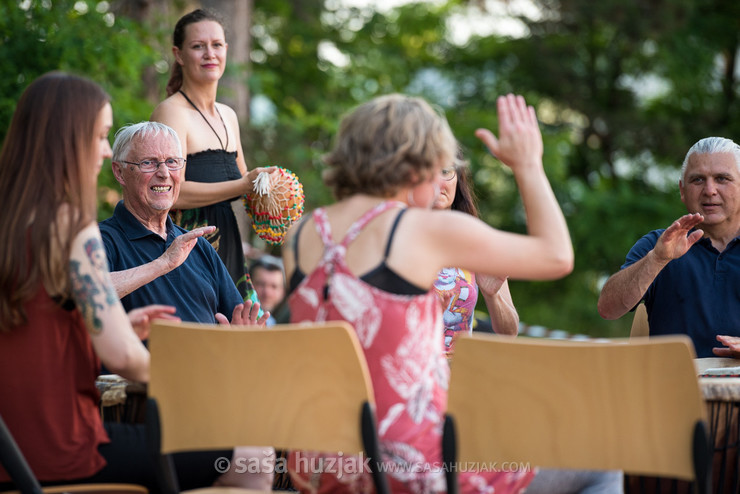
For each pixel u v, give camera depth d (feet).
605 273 71.00
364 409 8.11
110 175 30.89
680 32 69.15
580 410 7.97
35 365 9.25
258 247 46.32
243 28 45.44
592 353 7.83
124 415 10.98
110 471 9.81
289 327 8.17
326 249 8.79
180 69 16.84
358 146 8.96
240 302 14.55
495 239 8.57
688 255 15.49
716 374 10.99
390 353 8.52
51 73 9.62
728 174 15.12
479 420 8.28
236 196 15.81
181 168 14.11
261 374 8.41
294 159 54.03
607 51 72.59
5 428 8.62
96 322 9.08
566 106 72.38
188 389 8.68
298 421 8.38
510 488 8.94
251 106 55.36
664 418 7.75
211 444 8.68
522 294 71.56
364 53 68.33
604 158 74.95
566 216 68.28
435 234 8.59
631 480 10.30
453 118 70.13
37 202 9.18
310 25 65.05
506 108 9.02
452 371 8.25
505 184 70.79
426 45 75.00
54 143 9.27
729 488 9.76
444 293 13.80
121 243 13.74
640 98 75.10
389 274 8.54
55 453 9.29
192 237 12.73
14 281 9.14
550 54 72.69
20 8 29.68
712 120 72.69
